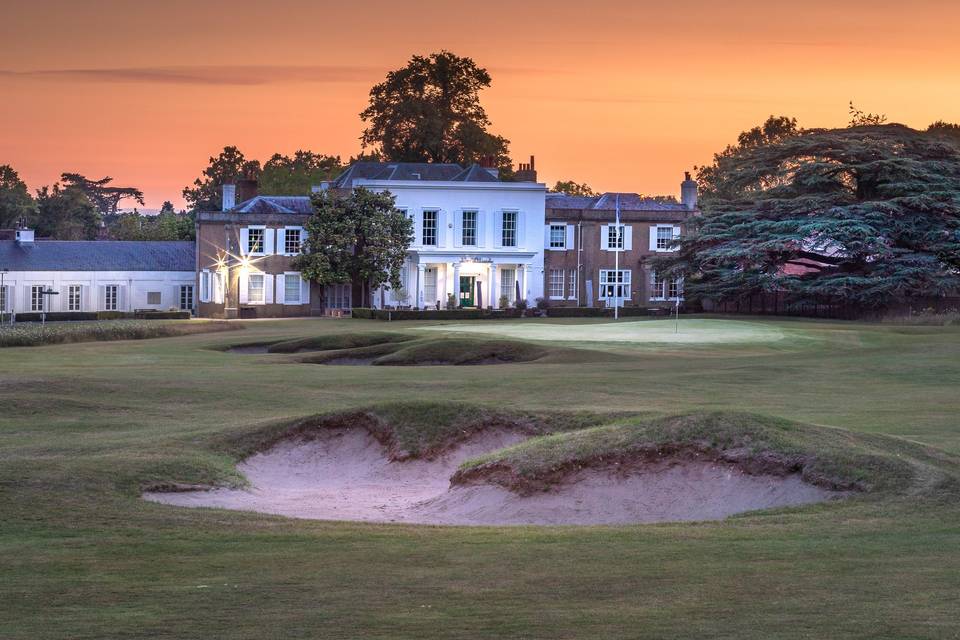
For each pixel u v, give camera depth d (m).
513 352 49.22
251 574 13.60
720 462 20.42
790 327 68.25
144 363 46.44
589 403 31.42
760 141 157.88
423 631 10.81
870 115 109.50
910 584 12.55
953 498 17.91
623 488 20.25
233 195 101.44
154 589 12.80
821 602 11.77
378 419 25.55
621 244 98.88
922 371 40.59
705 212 95.94
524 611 11.59
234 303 89.88
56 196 154.25
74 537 16.14
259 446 24.66
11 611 11.80
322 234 88.06
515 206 94.62
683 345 55.12
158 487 20.28
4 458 22.25
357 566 14.05
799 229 87.50
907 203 88.31
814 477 19.44
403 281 92.69
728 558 14.23
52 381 34.34
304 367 44.41
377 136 129.50
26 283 90.56
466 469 21.56
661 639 10.43
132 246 95.50
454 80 129.75
